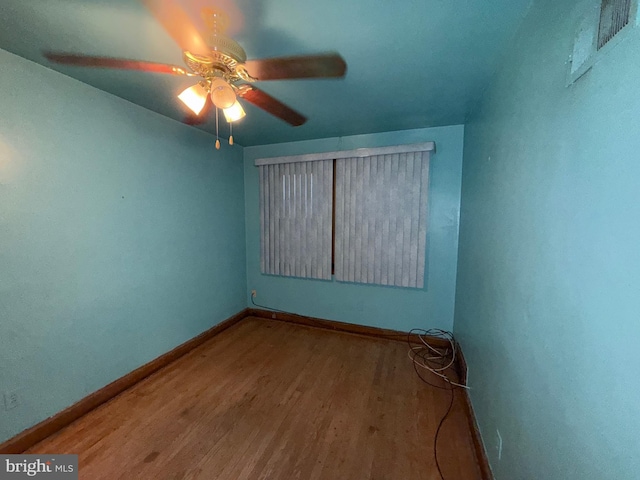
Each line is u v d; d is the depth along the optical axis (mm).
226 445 1595
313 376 2297
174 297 2559
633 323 482
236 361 2533
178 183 2553
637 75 488
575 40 716
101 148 1898
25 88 1501
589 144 644
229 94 1275
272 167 3264
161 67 1331
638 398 467
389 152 2689
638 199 478
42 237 1603
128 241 2115
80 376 1820
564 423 721
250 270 3611
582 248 661
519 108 1132
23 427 1543
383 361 2535
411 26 1201
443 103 2047
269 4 1065
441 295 2777
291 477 1401
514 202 1156
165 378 2260
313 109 2174
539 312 890
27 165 1524
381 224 2836
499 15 1125
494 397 1345
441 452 1550
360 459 1504
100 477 1393
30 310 1561
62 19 1159
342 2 1059
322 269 3152
